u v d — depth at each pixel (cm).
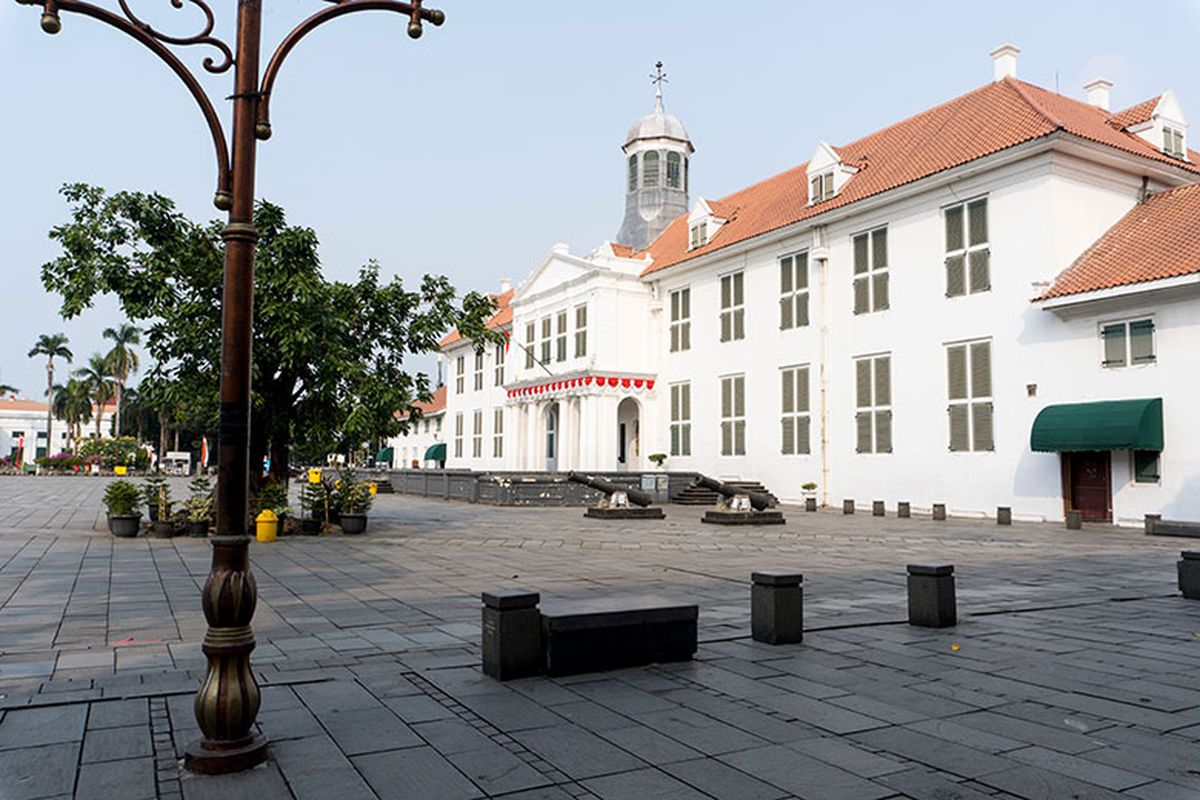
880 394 2730
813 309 2986
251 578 462
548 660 651
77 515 2333
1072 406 2147
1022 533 1959
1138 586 1154
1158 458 2006
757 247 3234
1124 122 2595
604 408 3712
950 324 2502
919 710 563
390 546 1661
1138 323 2042
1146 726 528
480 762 460
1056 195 2255
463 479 3366
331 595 1057
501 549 1622
